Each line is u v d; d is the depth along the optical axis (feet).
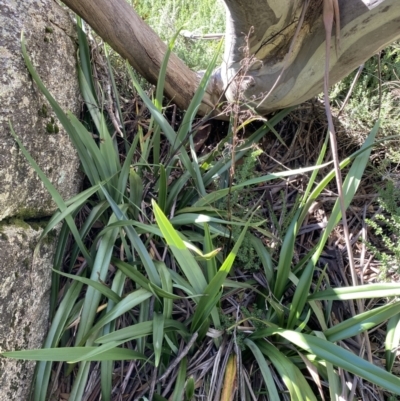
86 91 4.44
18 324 3.11
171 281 3.51
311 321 3.91
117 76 5.28
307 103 5.32
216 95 5.16
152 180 4.49
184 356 3.43
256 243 4.03
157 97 4.46
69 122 3.61
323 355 3.03
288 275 3.75
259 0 3.48
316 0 3.74
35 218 3.59
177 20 6.66
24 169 3.19
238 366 3.31
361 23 3.68
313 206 4.74
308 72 4.27
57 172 3.78
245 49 3.62
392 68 5.65
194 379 3.37
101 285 3.35
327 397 3.54
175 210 4.44
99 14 4.30
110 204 3.66
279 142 5.40
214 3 7.27
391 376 2.85
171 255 4.08
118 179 4.06
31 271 3.29
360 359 2.96
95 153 3.87
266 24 3.82
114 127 4.78
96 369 3.51
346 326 3.33
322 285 4.18
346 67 4.22
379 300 4.09
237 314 3.64
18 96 3.18
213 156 4.46
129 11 4.50
